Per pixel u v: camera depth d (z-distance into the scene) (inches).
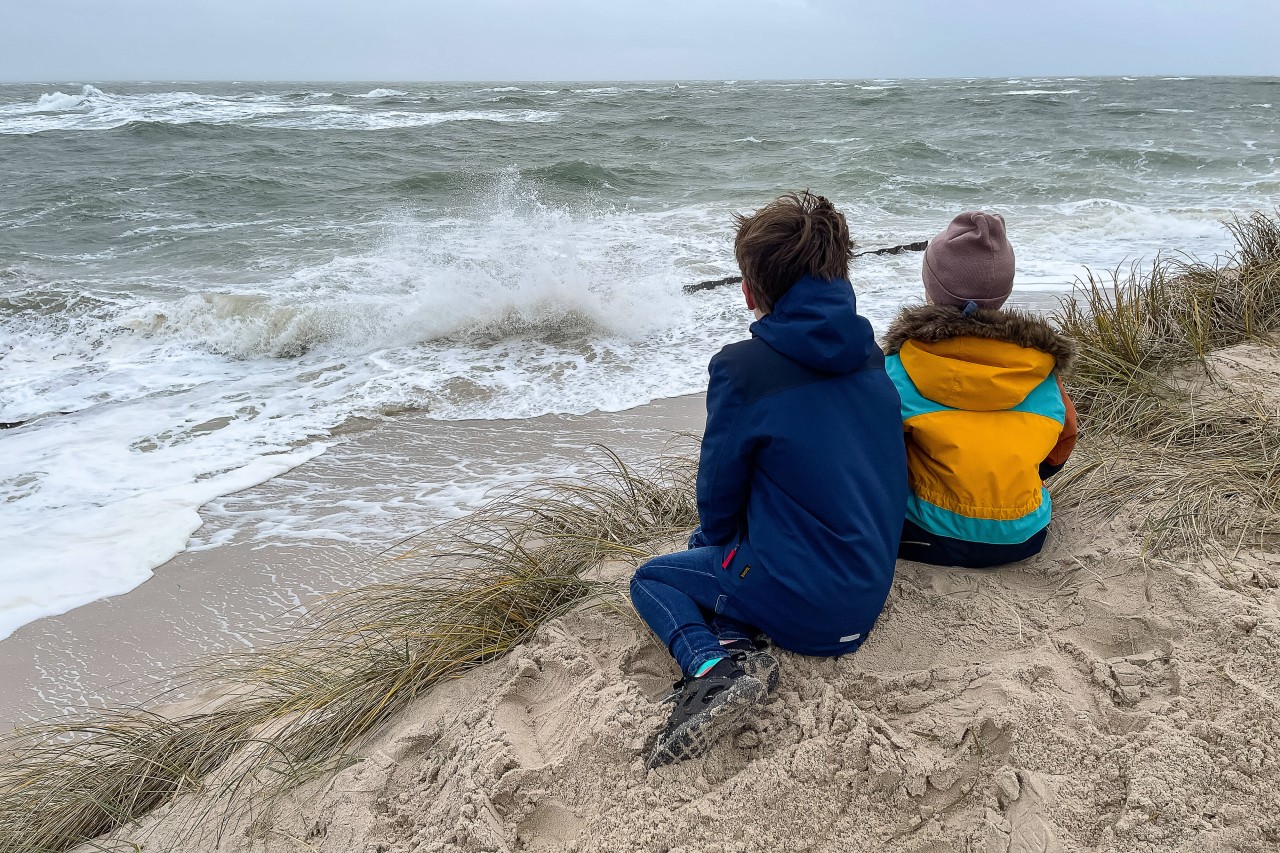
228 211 568.1
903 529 98.9
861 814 74.9
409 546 165.6
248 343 295.9
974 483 91.4
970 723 79.6
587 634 100.6
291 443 220.4
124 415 241.8
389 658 105.9
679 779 78.4
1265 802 68.4
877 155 768.9
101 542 175.3
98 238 485.1
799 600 80.1
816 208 78.7
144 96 1817.2
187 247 457.1
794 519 80.0
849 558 79.4
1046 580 100.8
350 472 202.5
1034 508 94.3
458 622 108.9
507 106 1637.6
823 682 86.0
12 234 493.4
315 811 85.2
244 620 149.8
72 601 156.6
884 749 77.4
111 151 865.5
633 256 395.5
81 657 142.4
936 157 765.3
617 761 80.4
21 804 100.0
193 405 248.1
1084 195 557.3
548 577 113.1
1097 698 81.7
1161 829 68.7
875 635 92.1
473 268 335.6
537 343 286.4
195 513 185.8
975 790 75.4
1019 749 77.2
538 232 469.1
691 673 83.5
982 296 89.1
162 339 304.7
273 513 185.0
